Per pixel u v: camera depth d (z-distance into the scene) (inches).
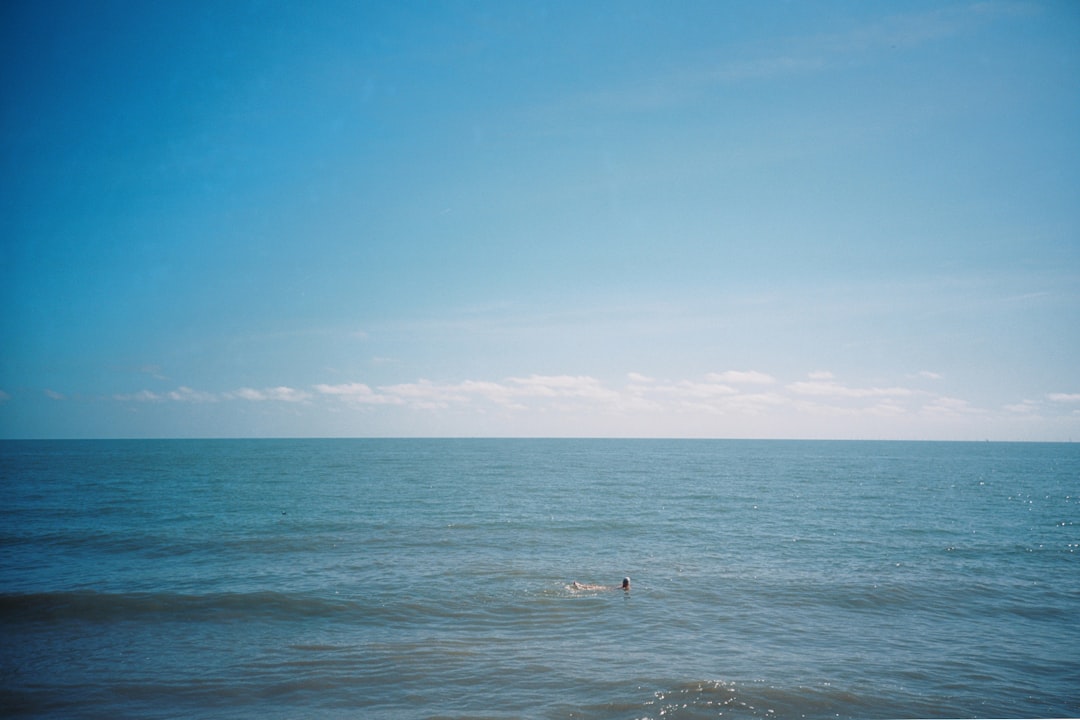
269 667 682.8
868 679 652.1
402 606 903.1
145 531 1505.9
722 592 983.0
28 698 605.3
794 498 2346.2
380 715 568.4
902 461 5629.9
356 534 1482.5
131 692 619.5
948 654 729.0
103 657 714.2
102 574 1080.2
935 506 2129.7
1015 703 599.8
